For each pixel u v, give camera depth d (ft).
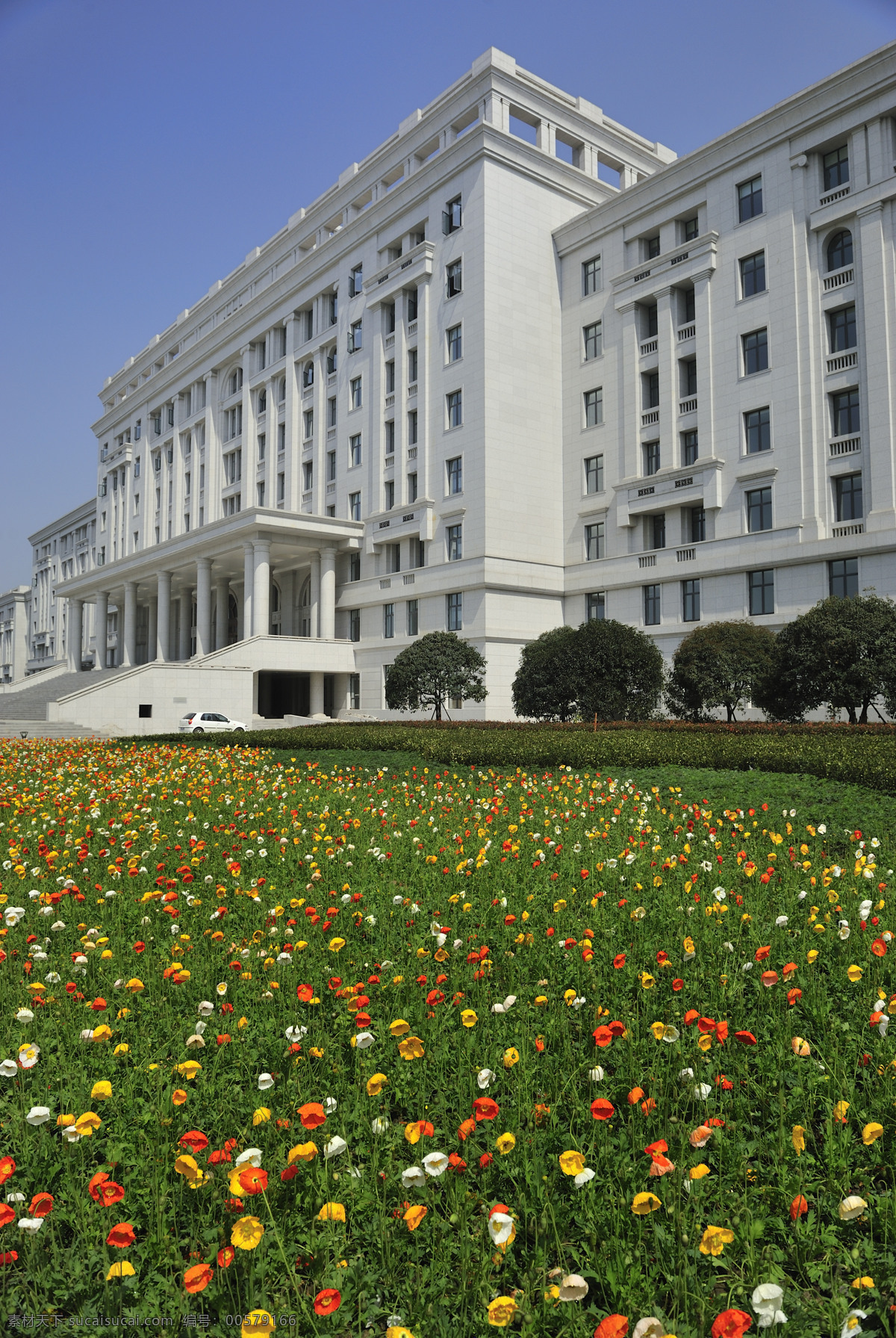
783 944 15.55
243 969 14.82
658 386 101.40
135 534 188.14
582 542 108.68
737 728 60.70
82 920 18.13
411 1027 12.32
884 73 78.74
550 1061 11.29
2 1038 12.10
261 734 72.13
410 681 87.81
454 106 112.37
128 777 43.60
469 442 106.93
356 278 127.95
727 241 92.73
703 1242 7.09
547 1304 7.29
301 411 138.41
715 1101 10.22
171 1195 8.88
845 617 62.49
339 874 21.85
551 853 23.84
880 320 79.20
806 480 84.38
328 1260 8.01
